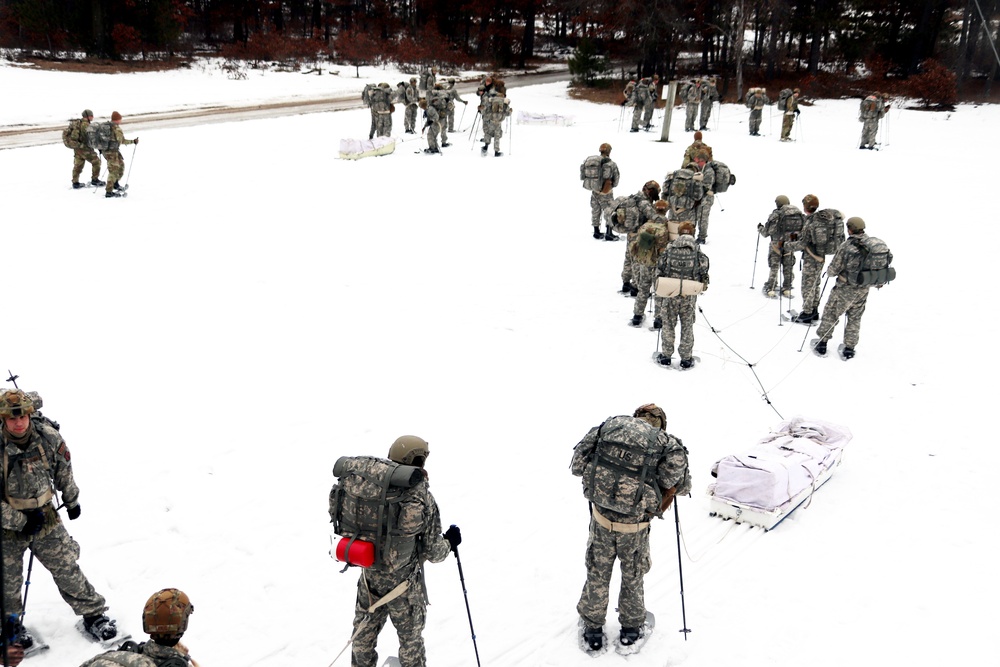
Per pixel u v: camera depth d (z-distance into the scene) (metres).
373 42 56.81
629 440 4.95
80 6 46.47
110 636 5.07
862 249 9.98
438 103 23.12
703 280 9.64
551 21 83.81
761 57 55.84
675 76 51.31
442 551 4.51
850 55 50.81
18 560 4.79
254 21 59.88
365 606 4.58
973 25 50.41
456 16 65.00
